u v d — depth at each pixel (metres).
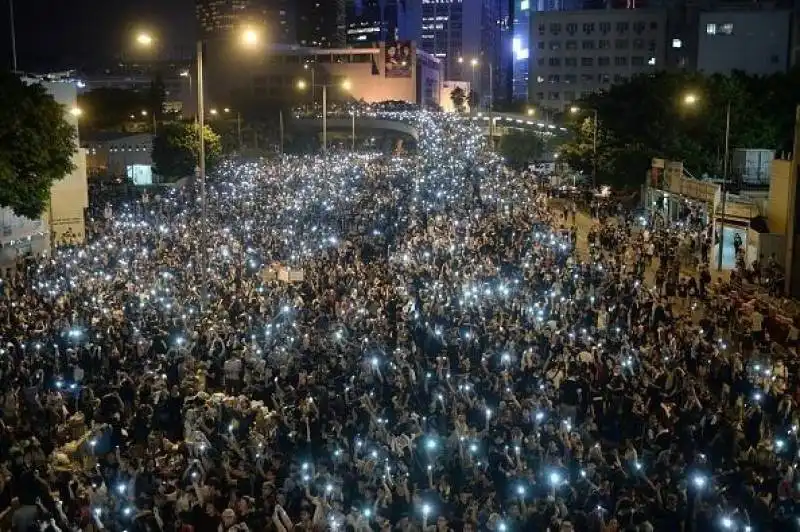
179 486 17.48
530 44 164.88
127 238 46.75
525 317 30.81
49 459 19.22
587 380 24.14
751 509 17.00
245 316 30.30
